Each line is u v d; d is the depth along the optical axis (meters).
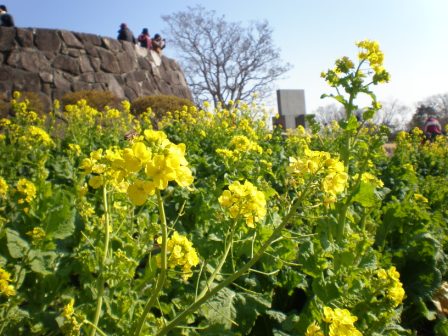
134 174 1.51
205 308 2.19
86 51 19.62
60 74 18.52
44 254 2.35
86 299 2.19
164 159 1.30
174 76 24.09
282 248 2.65
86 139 7.20
